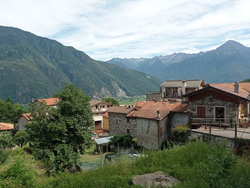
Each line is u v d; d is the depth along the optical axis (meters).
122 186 7.67
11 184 9.52
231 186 6.00
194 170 8.34
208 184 6.39
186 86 42.34
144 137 28.22
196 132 16.00
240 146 11.98
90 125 23.39
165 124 26.61
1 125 43.66
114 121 38.03
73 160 19.30
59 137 20.52
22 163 10.93
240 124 18.16
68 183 9.13
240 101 19.70
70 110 21.88
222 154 7.50
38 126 20.58
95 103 56.31
